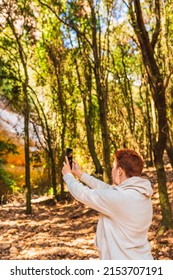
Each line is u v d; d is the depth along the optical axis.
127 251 2.28
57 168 17.12
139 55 15.61
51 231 9.14
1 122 19.56
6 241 8.22
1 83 12.60
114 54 17.44
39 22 13.38
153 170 14.78
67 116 16.02
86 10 11.59
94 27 11.07
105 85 13.66
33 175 18.38
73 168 2.76
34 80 16.41
